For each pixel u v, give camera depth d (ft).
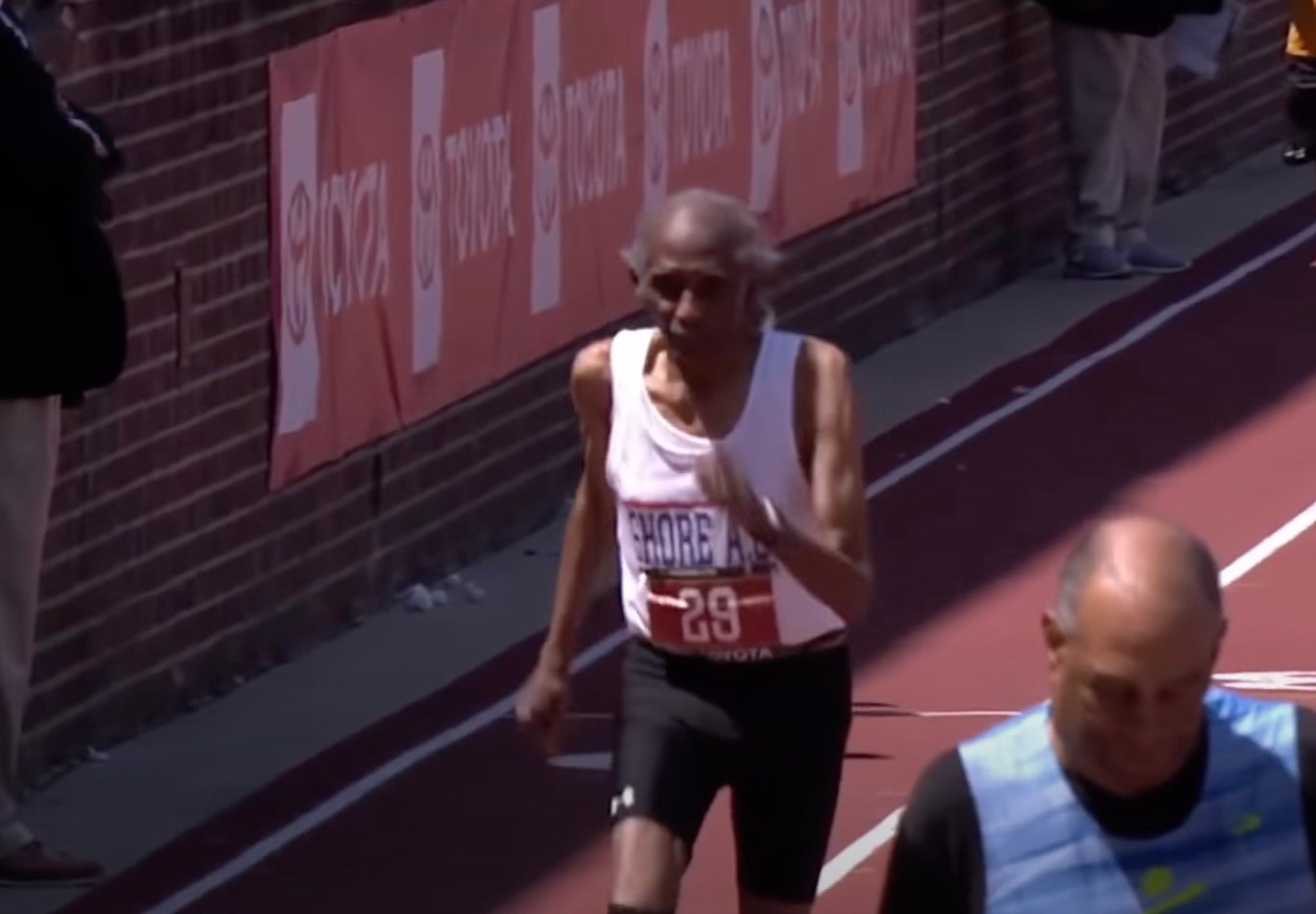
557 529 102.27
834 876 67.72
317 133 86.12
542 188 100.37
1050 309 139.23
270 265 84.07
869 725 79.51
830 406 47.55
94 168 62.69
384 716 81.97
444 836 71.77
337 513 89.25
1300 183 170.81
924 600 93.04
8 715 65.41
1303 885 33.60
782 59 119.55
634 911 47.52
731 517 47.67
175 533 80.48
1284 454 111.75
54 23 67.51
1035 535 101.24
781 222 120.16
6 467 63.46
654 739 48.96
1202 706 33.37
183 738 79.41
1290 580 94.38
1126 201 145.79
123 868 69.36
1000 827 33.78
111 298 63.10
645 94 107.65
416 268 92.38
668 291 47.19
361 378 89.66
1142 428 116.67
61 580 75.00
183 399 80.33
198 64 79.77
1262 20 178.60
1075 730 32.99
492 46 96.27
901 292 133.28
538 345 101.04
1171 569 32.17
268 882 68.59
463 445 96.84
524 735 79.25
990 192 142.10
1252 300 139.74
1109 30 139.74
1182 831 33.58
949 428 116.98
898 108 131.44
